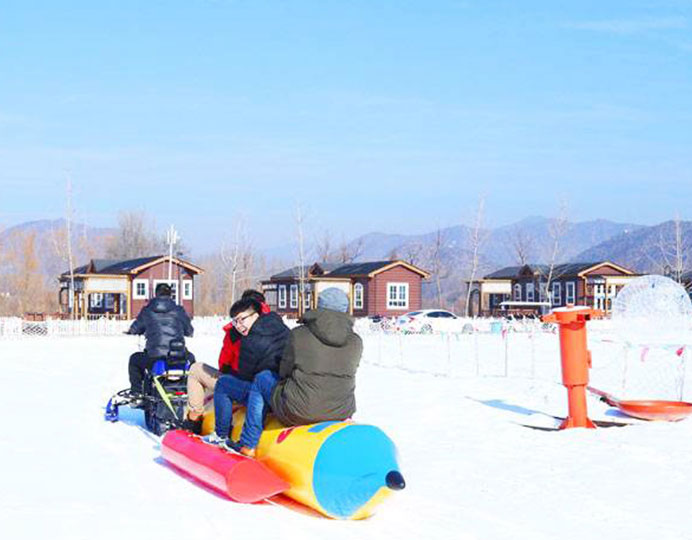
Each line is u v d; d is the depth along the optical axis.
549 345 34.00
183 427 10.43
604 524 7.25
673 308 14.59
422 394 15.99
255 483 7.66
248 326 9.09
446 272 113.56
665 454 10.16
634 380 18.86
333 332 7.75
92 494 8.02
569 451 10.39
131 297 59.62
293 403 7.83
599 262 69.81
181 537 6.55
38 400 15.25
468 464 9.69
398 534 6.86
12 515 7.16
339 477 7.12
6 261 86.19
